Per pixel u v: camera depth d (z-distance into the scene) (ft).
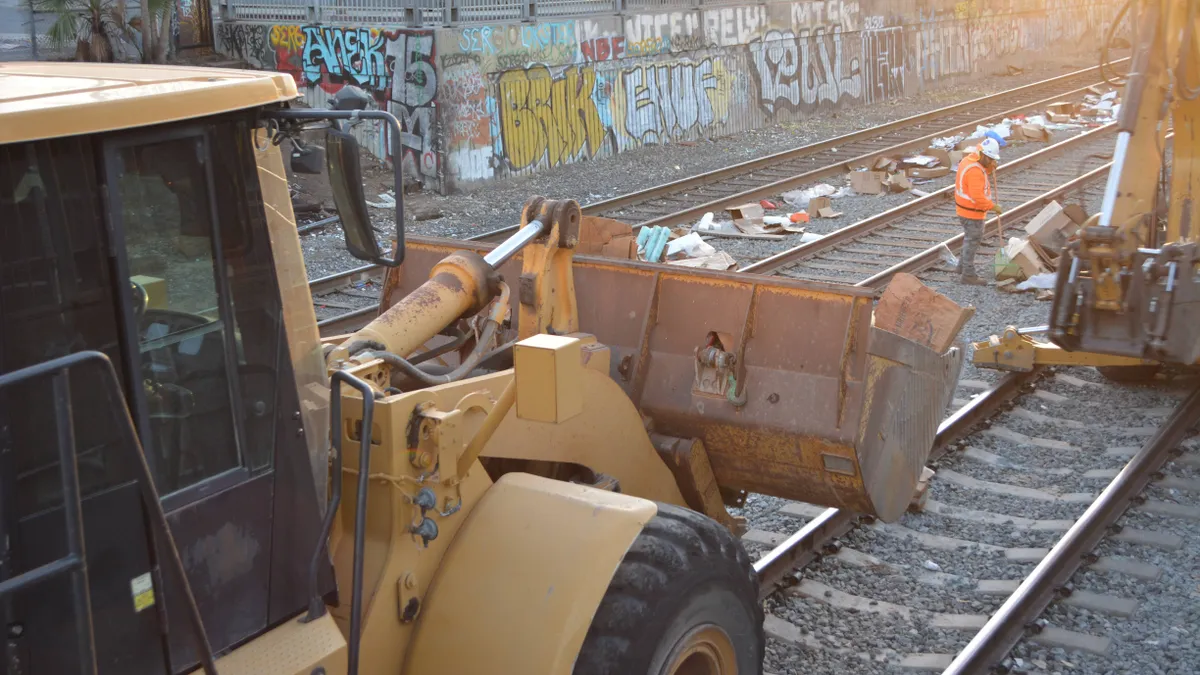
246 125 9.20
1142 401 26.94
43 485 8.01
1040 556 19.74
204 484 9.20
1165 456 23.76
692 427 16.74
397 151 9.18
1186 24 21.04
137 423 8.55
